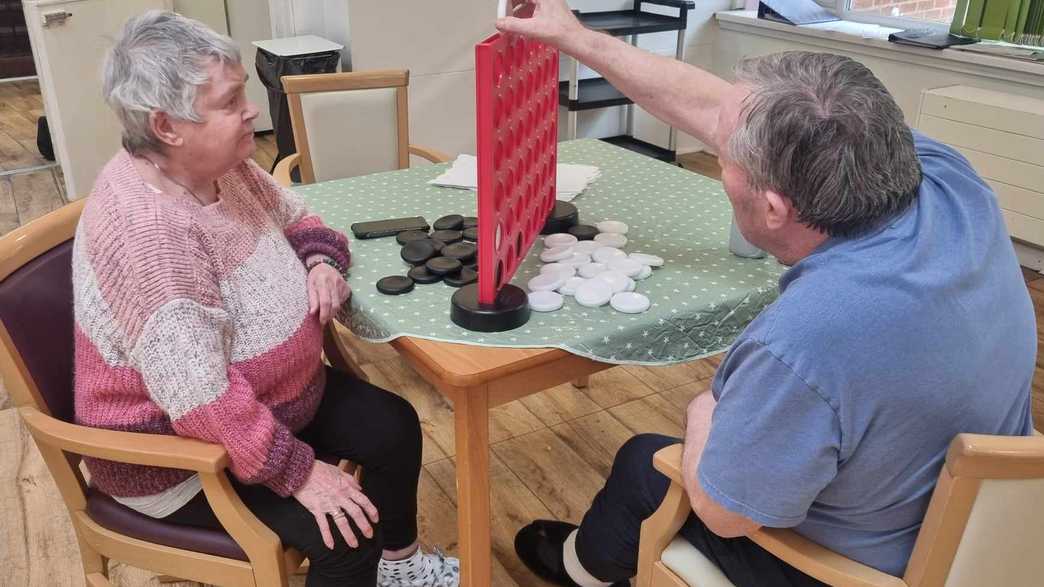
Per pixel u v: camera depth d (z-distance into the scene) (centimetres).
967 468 83
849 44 392
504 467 215
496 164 122
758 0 451
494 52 115
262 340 128
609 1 447
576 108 412
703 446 109
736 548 118
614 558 140
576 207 175
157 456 115
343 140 242
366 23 347
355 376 169
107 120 398
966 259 93
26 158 457
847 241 95
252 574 126
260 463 119
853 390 88
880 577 98
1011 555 91
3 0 601
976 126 319
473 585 147
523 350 124
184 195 124
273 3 393
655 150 467
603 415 239
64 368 132
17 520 194
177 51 115
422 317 133
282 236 141
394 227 166
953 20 358
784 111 91
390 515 153
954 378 90
